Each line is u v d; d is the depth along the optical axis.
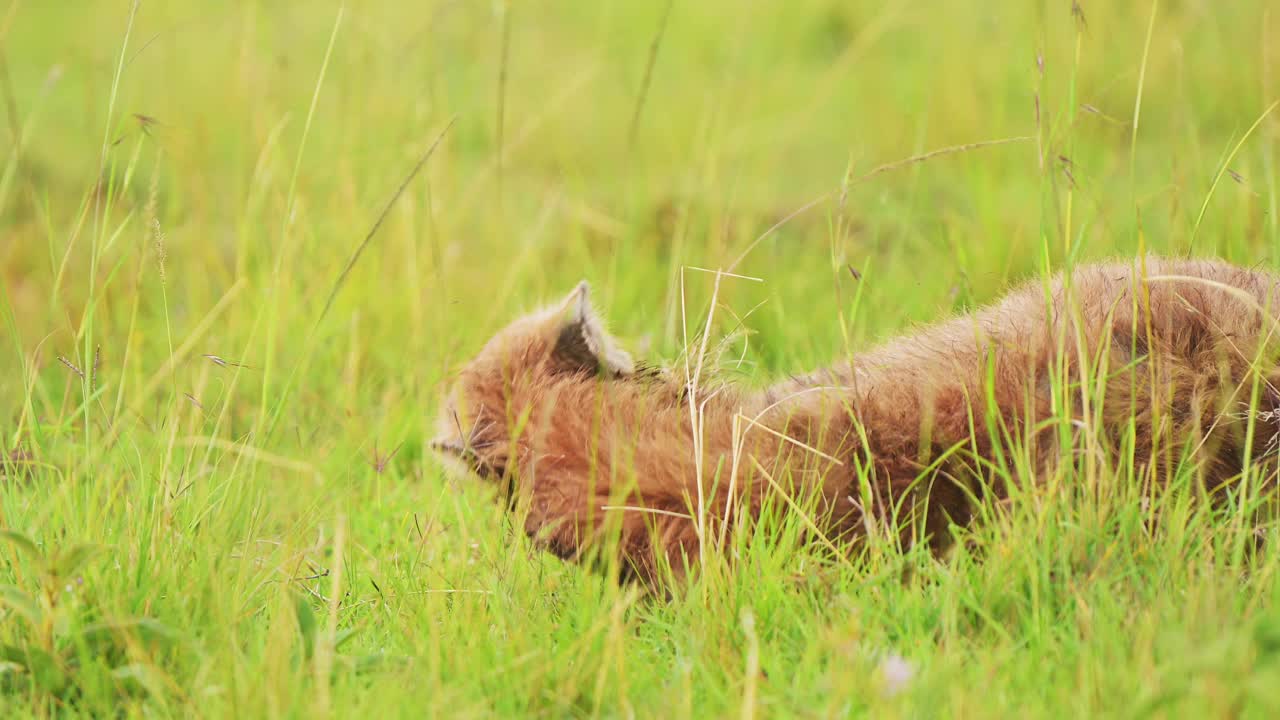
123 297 13.38
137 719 6.34
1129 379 7.75
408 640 7.46
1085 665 6.14
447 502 9.72
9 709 6.50
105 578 7.36
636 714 6.42
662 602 7.88
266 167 14.22
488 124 19.72
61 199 16.77
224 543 7.93
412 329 12.63
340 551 7.02
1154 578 6.93
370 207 13.94
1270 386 7.61
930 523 7.95
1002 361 8.02
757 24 24.52
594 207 16.64
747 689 6.04
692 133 19.42
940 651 6.66
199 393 9.86
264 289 11.62
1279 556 7.03
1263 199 11.79
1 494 8.55
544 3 26.28
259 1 16.66
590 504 7.89
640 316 13.33
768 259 14.67
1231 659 5.84
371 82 15.83
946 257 13.16
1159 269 8.42
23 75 22.52
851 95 21.53
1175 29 18.33
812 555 7.73
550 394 8.26
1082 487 7.32
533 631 7.38
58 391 12.06
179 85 18.38
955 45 20.00
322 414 11.62
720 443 8.13
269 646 6.68
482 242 15.56
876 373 8.40
